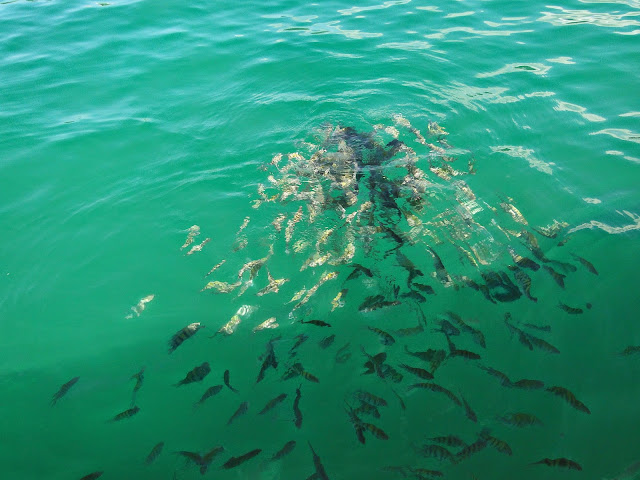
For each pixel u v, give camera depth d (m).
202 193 3.11
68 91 3.89
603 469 1.85
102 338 2.42
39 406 2.17
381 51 4.31
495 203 2.87
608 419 1.98
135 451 2.02
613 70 3.74
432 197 2.93
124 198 3.10
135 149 3.41
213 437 2.04
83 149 3.40
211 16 5.02
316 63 4.20
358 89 3.88
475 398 2.08
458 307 2.39
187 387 2.21
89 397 2.20
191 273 2.69
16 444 2.06
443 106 3.64
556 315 2.33
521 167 3.09
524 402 2.05
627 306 2.32
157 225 2.95
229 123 3.61
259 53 4.37
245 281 2.62
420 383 2.13
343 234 2.77
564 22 4.48
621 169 3.00
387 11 4.97
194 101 3.80
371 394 2.09
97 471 1.97
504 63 3.98
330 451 1.97
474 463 1.90
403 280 2.53
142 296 2.59
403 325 2.35
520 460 1.90
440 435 1.98
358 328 2.36
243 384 2.20
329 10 5.07
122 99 3.82
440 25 4.63
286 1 5.31
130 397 2.19
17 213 3.00
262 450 1.99
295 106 3.76
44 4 5.34
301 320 2.42
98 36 4.65
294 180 3.11
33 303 2.58
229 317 2.47
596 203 2.82
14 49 4.43
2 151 3.35
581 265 2.51
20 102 3.76
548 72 3.80
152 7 5.18
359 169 3.13
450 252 2.64
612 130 3.26
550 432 1.96
